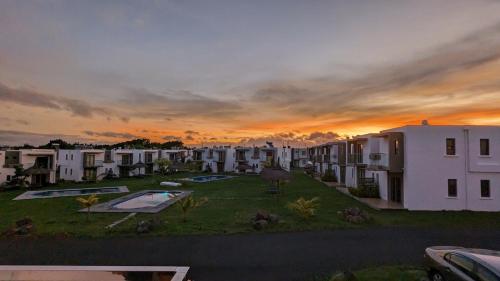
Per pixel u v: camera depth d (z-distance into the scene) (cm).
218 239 1474
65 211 2195
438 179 2186
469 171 2166
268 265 1143
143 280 969
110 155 5441
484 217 1948
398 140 2300
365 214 1848
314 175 5200
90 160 5028
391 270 1077
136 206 2466
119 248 1342
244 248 1341
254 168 6331
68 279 967
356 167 3167
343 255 1253
